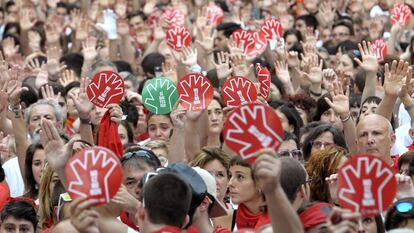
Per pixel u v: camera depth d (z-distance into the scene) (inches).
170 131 824.3
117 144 675.4
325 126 738.8
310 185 618.2
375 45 1030.4
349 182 458.3
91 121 770.2
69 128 892.0
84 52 1081.4
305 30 1249.4
